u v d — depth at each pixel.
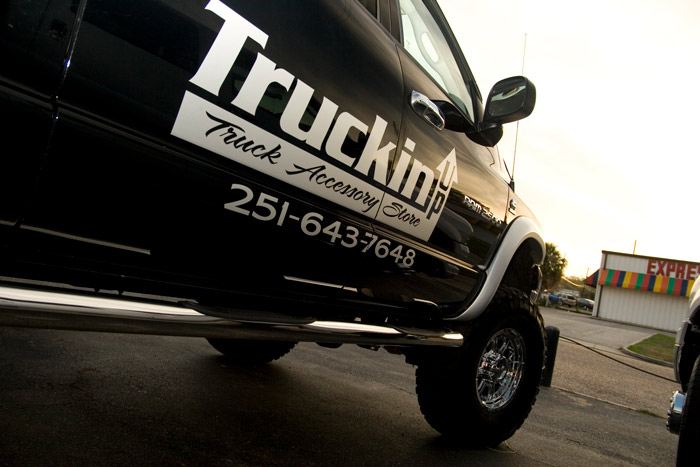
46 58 0.99
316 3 1.54
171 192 1.25
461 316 2.43
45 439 1.75
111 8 1.06
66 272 1.16
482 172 2.46
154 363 2.93
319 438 2.29
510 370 2.79
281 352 3.29
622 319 30.48
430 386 2.46
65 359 2.67
